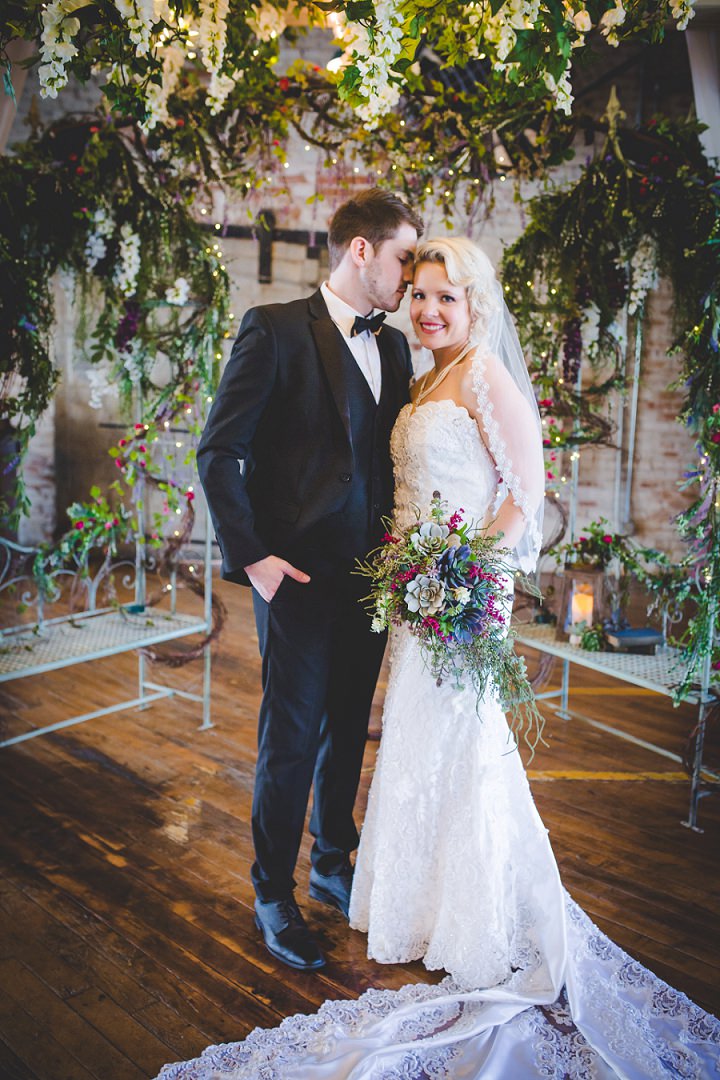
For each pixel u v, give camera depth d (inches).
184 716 160.9
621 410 262.1
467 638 84.3
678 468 265.3
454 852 89.6
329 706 101.5
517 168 141.4
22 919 100.3
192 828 121.2
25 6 85.0
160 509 267.6
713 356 118.5
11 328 126.7
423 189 147.9
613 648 140.8
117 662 190.2
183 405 150.3
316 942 98.2
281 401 93.4
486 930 88.4
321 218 260.7
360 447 93.6
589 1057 80.1
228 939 97.8
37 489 273.3
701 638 119.6
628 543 155.1
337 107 140.3
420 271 91.0
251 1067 77.9
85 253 134.0
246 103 135.0
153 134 132.3
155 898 104.9
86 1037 82.6
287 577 92.9
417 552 84.2
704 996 89.5
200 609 229.0
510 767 91.0
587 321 146.5
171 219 138.4
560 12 81.7
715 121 132.6
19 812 124.6
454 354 92.9
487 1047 81.0
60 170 127.6
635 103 255.4
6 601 222.8
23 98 255.4
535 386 147.3
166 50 117.3
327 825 105.5
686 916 103.3
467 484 90.2
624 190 127.1
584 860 114.9
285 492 93.3
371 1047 80.1
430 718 89.8
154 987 89.7
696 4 119.8
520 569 95.4
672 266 125.3
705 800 132.8
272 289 266.7
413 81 133.3
